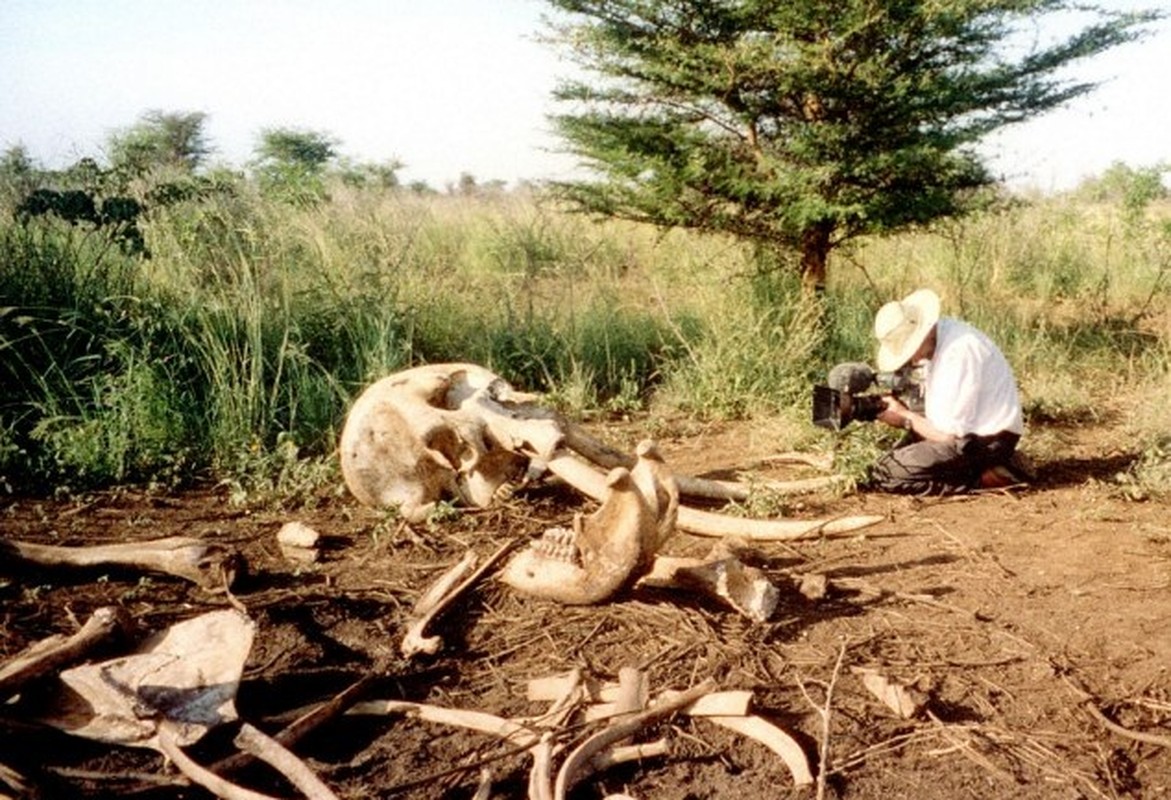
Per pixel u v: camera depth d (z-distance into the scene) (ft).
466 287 30.86
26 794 8.00
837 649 11.66
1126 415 22.70
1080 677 11.03
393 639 11.78
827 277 28.30
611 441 21.20
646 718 9.63
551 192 27.07
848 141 23.53
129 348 19.85
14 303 20.35
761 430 20.97
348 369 22.29
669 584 12.91
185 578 13.20
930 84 22.71
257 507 16.70
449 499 16.31
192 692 9.09
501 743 9.69
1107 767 9.41
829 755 9.58
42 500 16.58
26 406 19.26
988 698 10.62
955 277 32.12
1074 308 32.78
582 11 23.88
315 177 27.55
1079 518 15.98
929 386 17.21
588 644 11.70
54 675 9.43
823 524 14.96
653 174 25.14
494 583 13.21
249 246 23.34
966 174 24.52
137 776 8.56
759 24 23.25
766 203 24.70
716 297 27.53
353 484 15.93
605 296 29.19
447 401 16.19
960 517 16.24
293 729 9.38
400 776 9.20
